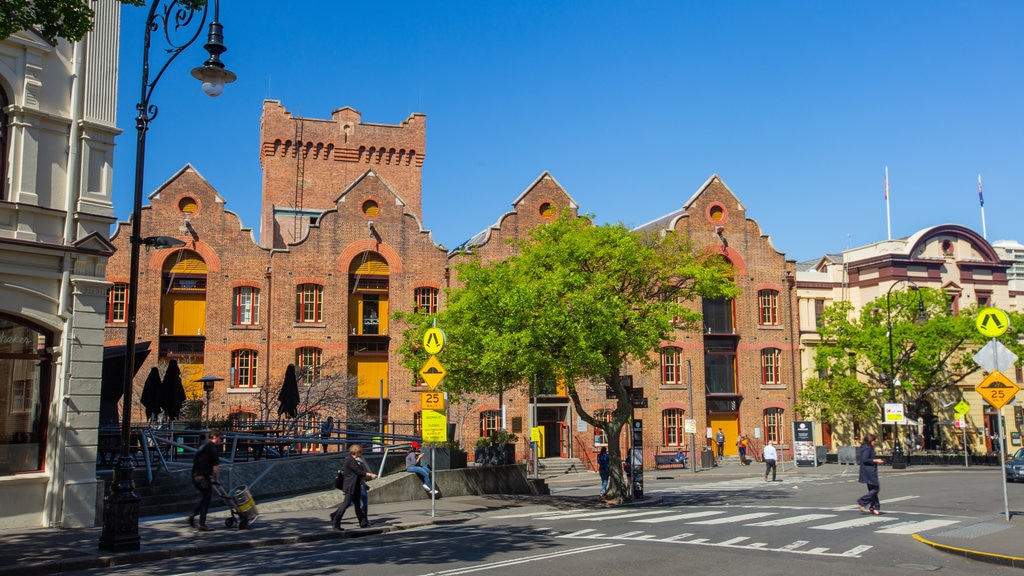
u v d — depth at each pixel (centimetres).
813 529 1816
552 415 4875
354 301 4647
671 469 4781
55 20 1405
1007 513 1925
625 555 1416
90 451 1853
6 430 1761
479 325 2567
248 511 1800
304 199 6138
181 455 2658
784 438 5228
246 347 4406
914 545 1583
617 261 2717
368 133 6309
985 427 5581
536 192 4906
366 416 4188
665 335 2789
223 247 4456
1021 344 5353
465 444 4625
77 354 1847
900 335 4862
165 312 4362
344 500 1808
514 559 1377
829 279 5709
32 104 1811
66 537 1628
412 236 4719
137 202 1569
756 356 5244
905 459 4881
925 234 5666
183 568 1348
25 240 1764
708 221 5250
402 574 1232
